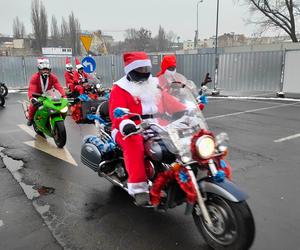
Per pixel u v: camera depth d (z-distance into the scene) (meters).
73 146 7.00
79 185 4.95
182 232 3.67
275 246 3.39
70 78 12.26
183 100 3.70
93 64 12.03
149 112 3.75
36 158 6.20
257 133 7.98
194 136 3.09
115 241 3.51
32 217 4.00
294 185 4.88
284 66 14.83
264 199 4.43
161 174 3.37
